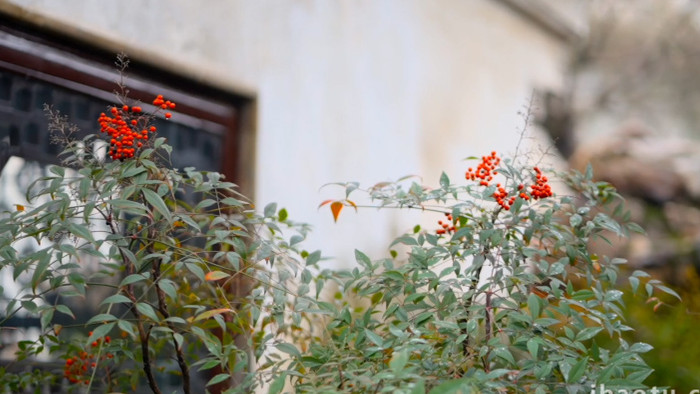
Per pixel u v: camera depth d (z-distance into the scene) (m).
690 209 4.09
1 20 2.00
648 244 3.59
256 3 2.84
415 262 1.45
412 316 1.44
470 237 1.46
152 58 2.36
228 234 1.41
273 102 2.87
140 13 2.36
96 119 2.21
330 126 3.19
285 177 2.88
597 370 1.32
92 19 2.21
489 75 4.68
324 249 3.04
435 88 4.09
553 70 5.56
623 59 7.62
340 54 3.33
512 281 1.39
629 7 7.61
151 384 1.42
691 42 7.73
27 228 1.37
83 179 1.27
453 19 4.34
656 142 4.68
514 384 1.27
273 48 2.90
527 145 5.00
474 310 1.34
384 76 3.63
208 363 1.33
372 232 3.35
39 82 2.08
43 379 1.79
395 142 3.66
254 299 1.47
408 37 3.88
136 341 1.69
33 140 2.05
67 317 2.08
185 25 2.52
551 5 5.46
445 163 4.07
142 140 1.40
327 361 1.33
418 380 1.10
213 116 2.63
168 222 1.28
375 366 1.30
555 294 1.36
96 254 1.26
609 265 1.59
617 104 7.63
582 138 6.97
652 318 2.24
